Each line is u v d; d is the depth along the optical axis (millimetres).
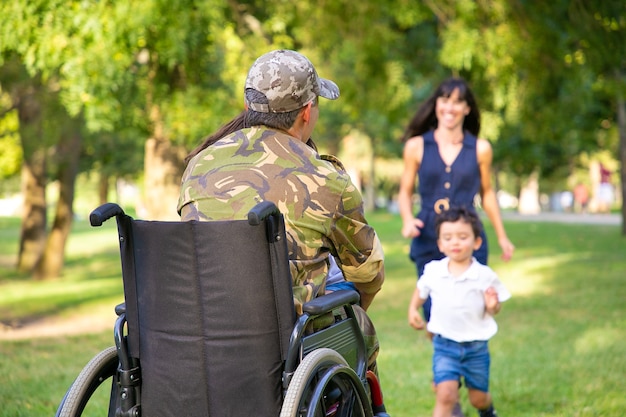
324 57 14656
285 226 3318
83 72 10367
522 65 13727
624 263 17047
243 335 3201
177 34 10453
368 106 14898
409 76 16891
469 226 5230
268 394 3219
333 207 3467
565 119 15188
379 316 11406
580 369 7039
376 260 3635
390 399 6168
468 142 6070
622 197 26719
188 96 11477
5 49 10891
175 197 13953
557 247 22531
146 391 3367
